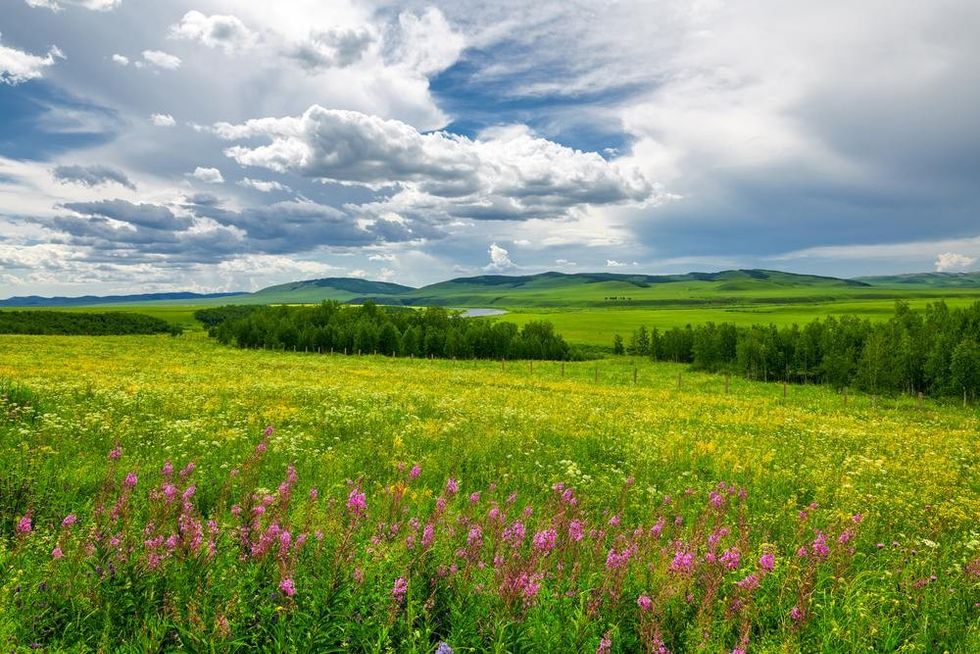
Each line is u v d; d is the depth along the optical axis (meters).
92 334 138.38
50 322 136.38
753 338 77.00
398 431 17.98
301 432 16.75
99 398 20.91
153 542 5.25
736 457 17.66
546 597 5.27
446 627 5.11
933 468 18.44
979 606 6.57
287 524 6.06
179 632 4.25
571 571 6.09
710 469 15.91
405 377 47.88
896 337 72.31
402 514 7.43
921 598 6.62
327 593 4.65
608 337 156.12
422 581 5.29
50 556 5.46
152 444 13.76
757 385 62.84
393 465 13.07
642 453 17.45
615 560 5.77
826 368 62.53
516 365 81.12
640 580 6.05
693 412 30.89
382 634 4.27
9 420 15.12
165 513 5.89
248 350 98.88
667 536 8.62
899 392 59.22
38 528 6.46
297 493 9.77
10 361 46.59
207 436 15.12
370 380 42.94
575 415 26.25
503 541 6.40
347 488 10.35
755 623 5.70
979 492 15.91
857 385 58.38
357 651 4.54
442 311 131.88
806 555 7.14
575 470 14.02
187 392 25.31
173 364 52.97
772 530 9.85
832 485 14.88
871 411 39.34
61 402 18.88
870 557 8.41
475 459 14.85
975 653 5.48
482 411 24.94
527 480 12.95
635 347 123.88
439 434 18.02
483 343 106.06
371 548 5.50
